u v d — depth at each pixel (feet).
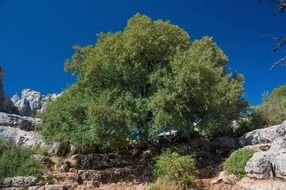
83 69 86.38
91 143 77.25
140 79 84.38
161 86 79.41
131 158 84.79
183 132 80.33
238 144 83.97
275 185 55.21
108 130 74.18
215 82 84.02
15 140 94.99
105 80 85.20
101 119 73.15
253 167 61.21
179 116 75.87
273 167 59.11
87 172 73.20
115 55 82.69
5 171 71.46
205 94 77.97
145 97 84.12
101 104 75.10
